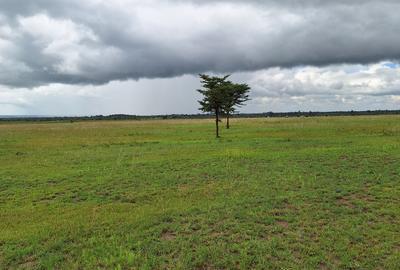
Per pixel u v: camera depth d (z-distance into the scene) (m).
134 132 46.09
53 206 10.91
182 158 19.52
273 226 8.44
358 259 6.75
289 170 15.01
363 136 30.28
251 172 14.95
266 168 15.70
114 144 29.45
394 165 15.08
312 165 15.92
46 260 6.88
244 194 11.43
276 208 9.80
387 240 7.54
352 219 8.80
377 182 12.43
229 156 19.62
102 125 71.12
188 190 12.34
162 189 12.66
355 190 11.39
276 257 6.86
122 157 20.78
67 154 22.89
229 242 7.55
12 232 8.57
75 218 9.55
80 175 15.52
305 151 20.55
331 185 12.16
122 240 7.83
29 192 12.74
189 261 6.69
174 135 39.84
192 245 7.45
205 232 8.15
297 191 11.57
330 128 42.75
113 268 6.49
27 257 7.16
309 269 6.34
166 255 7.06
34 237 8.12
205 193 11.82
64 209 10.55
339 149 20.55
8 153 23.69
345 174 13.77
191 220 8.99
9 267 6.73
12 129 56.75
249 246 7.25
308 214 9.22
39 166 18.31
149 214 9.64
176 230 8.37
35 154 23.16
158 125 67.31
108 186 13.34
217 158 19.05
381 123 51.53
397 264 6.48
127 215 9.68
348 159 17.05
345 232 7.94
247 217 9.03
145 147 26.39
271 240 7.58
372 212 9.31
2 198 12.01
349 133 34.12
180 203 10.71
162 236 8.10
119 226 8.77
